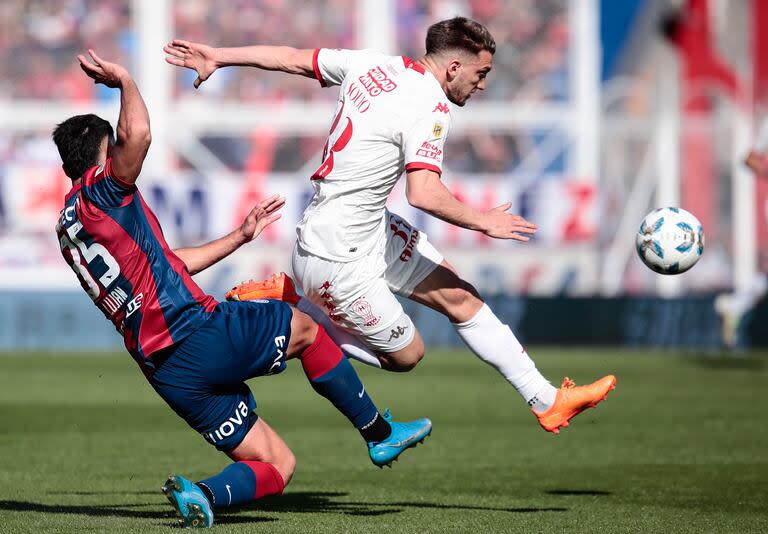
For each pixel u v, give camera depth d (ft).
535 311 217.15
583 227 227.40
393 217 62.75
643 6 234.79
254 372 54.85
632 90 236.02
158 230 53.52
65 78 230.89
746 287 217.36
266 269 220.84
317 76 62.28
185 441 93.56
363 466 81.87
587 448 91.20
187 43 62.23
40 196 221.87
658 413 116.67
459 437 98.58
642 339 216.33
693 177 235.61
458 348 217.97
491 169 233.96
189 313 53.06
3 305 209.97
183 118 230.07
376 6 236.22
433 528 55.93
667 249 62.44
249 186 221.46
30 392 135.13
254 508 63.26
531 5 237.25
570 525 57.31
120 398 129.08
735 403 126.11
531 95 234.38
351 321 61.46
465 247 225.97
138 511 60.85
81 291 211.41
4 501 64.49
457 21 59.93
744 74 234.79
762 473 77.56
